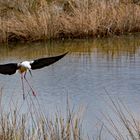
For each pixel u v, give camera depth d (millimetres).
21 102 16750
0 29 27688
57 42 27891
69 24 28469
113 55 24016
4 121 11359
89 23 28578
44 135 10789
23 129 11141
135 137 11125
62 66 22078
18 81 19906
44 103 16719
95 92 17969
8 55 25281
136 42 27078
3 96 17594
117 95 17484
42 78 20188
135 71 20562
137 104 16250
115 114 15195
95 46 26641
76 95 17688
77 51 25531
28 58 24453
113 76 19938
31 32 27953
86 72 20797
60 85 19062
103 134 13422
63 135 10836
